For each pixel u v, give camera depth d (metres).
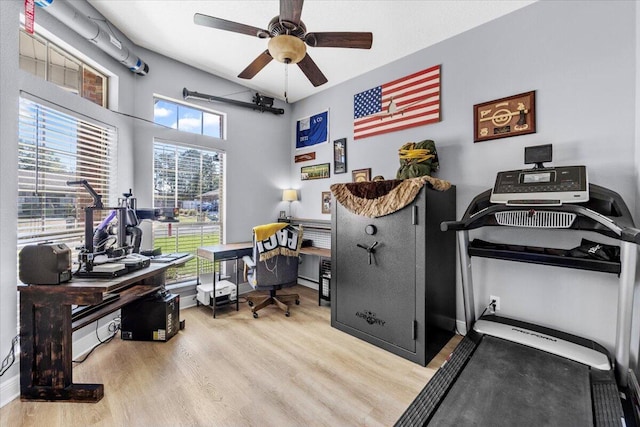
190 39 3.01
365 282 2.71
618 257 1.86
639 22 1.94
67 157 2.38
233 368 2.23
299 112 4.65
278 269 3.38
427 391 1.73
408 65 3.22
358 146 3.77
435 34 2.84
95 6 2.50
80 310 2.16
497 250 2.28
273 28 1.99
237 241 4.13
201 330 2.91
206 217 3.84
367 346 2.61
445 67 2.93
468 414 1.50
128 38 2.99
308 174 4.49
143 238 3.22
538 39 2.39
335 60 3.34
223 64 3.55
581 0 2.20
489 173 2.65
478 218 2.21
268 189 4.50
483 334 2.34
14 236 1.89
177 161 3.54
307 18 2.59
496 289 2.64
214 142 3.86
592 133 2.16
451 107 2.89
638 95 1.94
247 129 4.23
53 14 2.08
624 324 1.74
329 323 3.12
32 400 1.83
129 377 2.10
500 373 1.83
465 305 2.49
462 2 2.40
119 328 2.83
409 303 2.40
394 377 2.13
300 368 2.24
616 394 1.59
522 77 2.46
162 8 2.53
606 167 2.11
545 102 2.36
